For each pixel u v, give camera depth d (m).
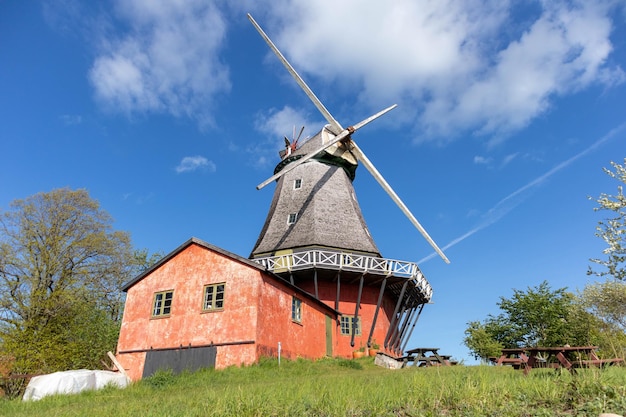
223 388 11.39
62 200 28.17
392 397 7.59
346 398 7.57
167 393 12.49
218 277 20.02
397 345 26.83
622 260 13.31
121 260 30.33
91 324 28.61
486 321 36.81
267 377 15.50
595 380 7.21
